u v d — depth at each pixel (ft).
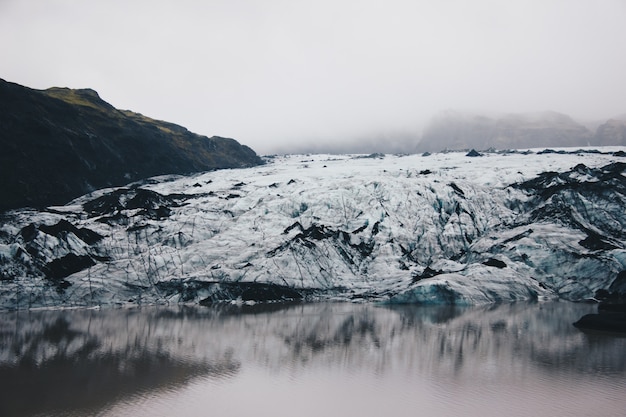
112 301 298.15
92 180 467.93
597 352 191.11
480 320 257.34
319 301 319.47
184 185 498.28
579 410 133.49
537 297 313.94
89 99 602.44
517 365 173.27
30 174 412.98
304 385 152.46
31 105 446.60
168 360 177.99
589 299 309.42
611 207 368.89
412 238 370.53
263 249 344.49
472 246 362.12
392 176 490.08
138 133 563.48
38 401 136.05
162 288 313.73
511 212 398.21
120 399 138.31
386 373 164.45
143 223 363.76
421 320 256.52
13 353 185.06
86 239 336.90
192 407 133.90
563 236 345.51
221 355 185.57
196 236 362.53
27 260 299.17
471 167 523.70
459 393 145.89
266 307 297.74
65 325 237.66
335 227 379.14
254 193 441.27
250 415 129.29
